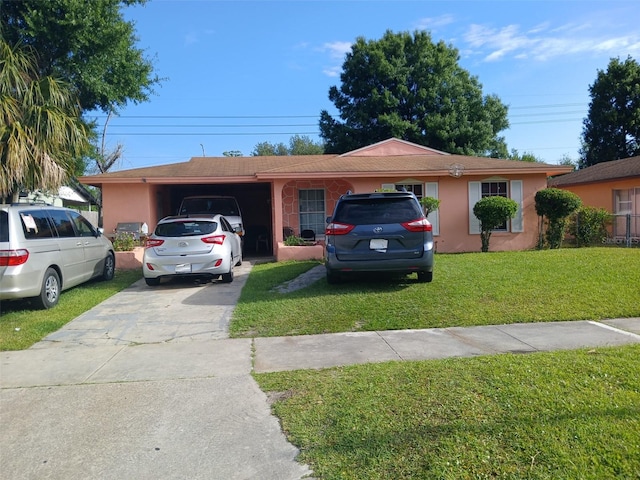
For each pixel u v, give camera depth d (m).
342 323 6.71
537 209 14.70
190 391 4.45
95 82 16.06
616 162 23.16
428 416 3.59
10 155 9.73
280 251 13.48
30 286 7.44
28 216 7.85
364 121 31.61
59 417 3.96
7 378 4.91
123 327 6.90
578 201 14.19
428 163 15.59
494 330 6.26
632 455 2.93
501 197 14.23
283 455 3.28
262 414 3.92
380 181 14.95
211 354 5.60
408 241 8.19
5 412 4.08
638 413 3.46
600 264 10.00
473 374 4.43
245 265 12.94
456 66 33.28
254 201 19.73
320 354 5.47
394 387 4.21
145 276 9.83
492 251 14.83
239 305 7.90
